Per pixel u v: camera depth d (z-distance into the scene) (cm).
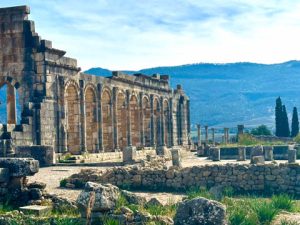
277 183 2789
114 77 6550
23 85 5109
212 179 2823
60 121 5206
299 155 6034
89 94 6031
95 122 6044
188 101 9644
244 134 9200
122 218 1723
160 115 8325
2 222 1792
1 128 4438
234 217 1738
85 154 5503
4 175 2156
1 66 5194
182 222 1577
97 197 1748
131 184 2870
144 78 7688
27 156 4319
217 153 5681
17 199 2158
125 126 7019
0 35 5203
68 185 2834
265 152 5638
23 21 5138
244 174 2811
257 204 2009
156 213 1861
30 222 1772
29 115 4806
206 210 1566
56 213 1952
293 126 11444
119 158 6322
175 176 2842
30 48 5109
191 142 9725
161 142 8338
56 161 4819
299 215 2000
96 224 1728
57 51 5219
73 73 5497
